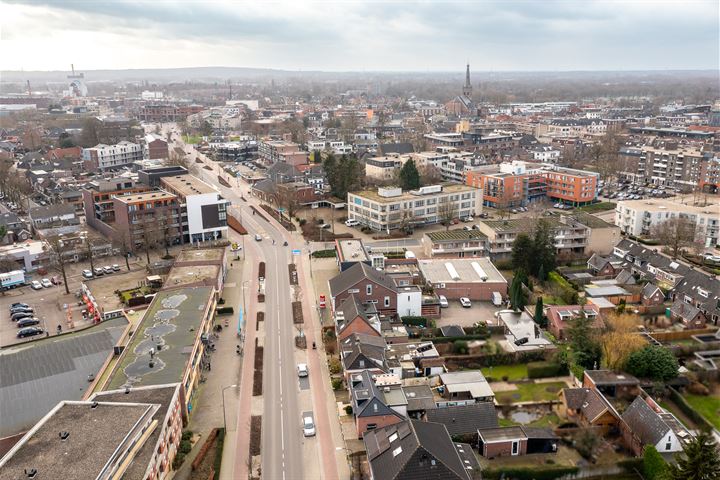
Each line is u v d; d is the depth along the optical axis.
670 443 76.19
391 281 126.88
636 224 181.50
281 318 123.44
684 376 96.25
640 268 145.88
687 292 127.06
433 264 142.12
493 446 78.31
